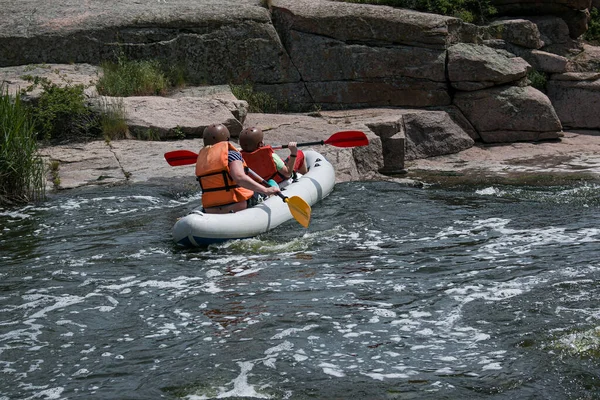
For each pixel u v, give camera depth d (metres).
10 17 16.11
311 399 4.53
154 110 13.52
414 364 4.96
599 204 9.54
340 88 16.03
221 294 6.32
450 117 15.63
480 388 4.62
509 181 12.27
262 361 5.04
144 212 9.26
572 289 6.22
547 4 18.11
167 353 5.20
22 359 5.16
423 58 15.73
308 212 7.88
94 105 13.29
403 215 8.97
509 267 6.87
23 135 10.06
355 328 5.55
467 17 17.53
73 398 4.61
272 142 12.87
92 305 6.14
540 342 5.20
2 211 9.47
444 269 6.87
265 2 16.59
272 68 16.14
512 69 15.78
